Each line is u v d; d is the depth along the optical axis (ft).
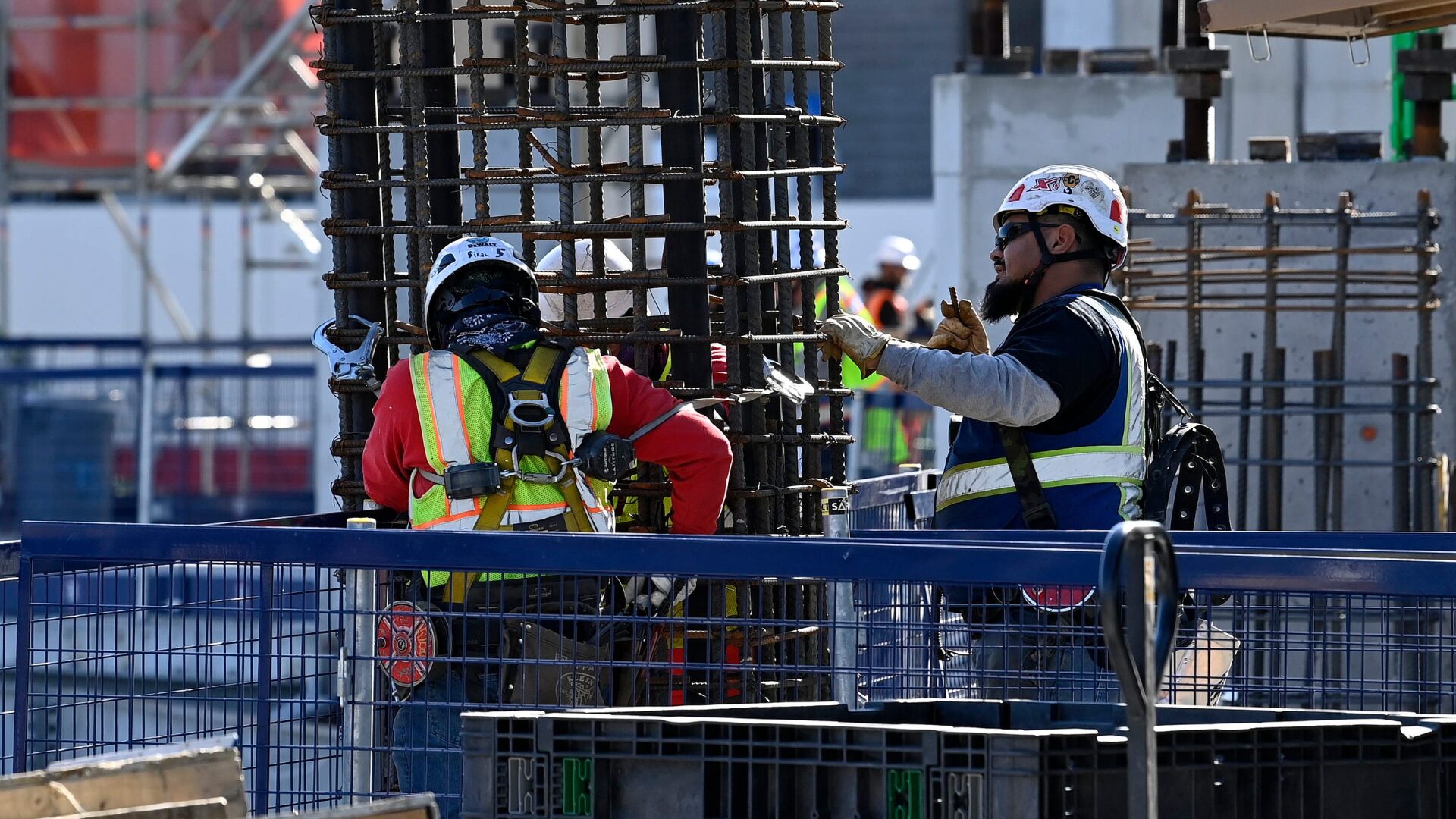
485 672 44.24
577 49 112.98
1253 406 91.30
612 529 50.49
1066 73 107.65
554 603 47.44
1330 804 33.06
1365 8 72.28
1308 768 33.01
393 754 46.68
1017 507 52.26
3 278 203.31
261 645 44.80
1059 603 44.70
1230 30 74.28
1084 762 31.60
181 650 45.80
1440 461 84.12
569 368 49.11
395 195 67.26
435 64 58.08
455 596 47.50
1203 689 47.62
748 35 53.42
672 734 33.50
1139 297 87.15
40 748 46.65
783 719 36.58
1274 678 46.34
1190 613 48.70
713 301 59.31
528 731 34.22
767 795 33.04
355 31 57.06
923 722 37.09
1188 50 93.91
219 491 149.59
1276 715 36.42
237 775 34.09
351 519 46.93
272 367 147.95
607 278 53.78
